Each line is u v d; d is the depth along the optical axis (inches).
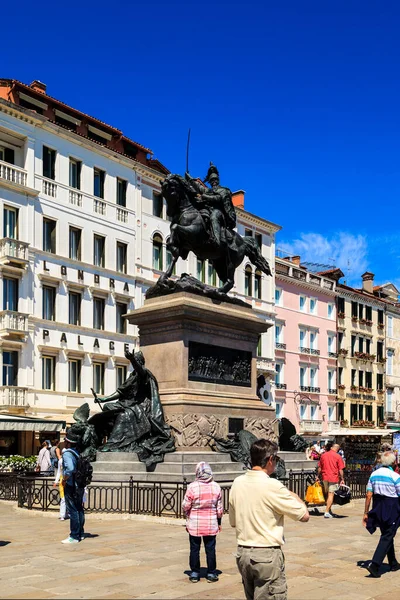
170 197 729.0
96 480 605.3
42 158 1590.8
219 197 749.9
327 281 2546.8
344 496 657.0
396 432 1999.3
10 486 763.4
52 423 1350.9
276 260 2333.9
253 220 2190.0
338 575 375.2
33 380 1508.4
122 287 1759.4
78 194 1668.3
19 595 310.3
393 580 367.9
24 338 1493.6
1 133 1525.6
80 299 1652.3
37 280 1542.8
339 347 2586.1
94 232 1704.0
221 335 712.4
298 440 815.7
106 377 1692.9
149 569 370.0
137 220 1823.3
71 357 1608.0
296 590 340.2
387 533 378.0
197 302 679.1
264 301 2207.2
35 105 1626.5
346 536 509.0
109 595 313.9
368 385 2733.8
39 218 1565.0
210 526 348.2
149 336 697.6
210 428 661.3
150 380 661.9
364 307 2753.4
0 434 1466.5
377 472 391.5
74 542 449.1
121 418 655.8
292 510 236.8
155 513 556.4
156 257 1892.2
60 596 310.0
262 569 234.8
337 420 2509.8
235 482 247.6
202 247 735.7
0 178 1473.9
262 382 816.9
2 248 1472.7
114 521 550.3
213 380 694.5
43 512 614.5
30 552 415.2
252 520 239.3
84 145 1688.0
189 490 352.2
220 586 338.0
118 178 1793.8
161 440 633.6
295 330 2374.5
